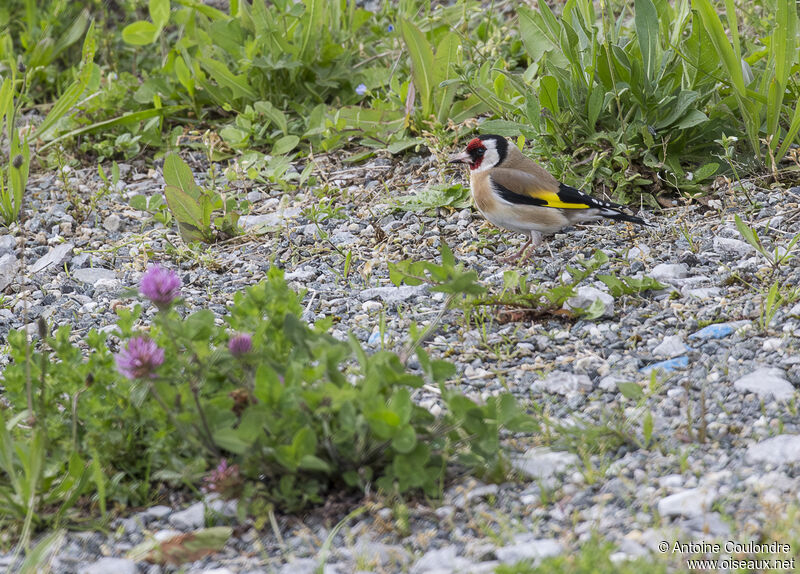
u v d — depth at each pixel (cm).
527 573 611
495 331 1005
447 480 748
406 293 1104
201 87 1700
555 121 1355
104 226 1422
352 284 1168
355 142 1606
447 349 976
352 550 671
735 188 1310
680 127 1305
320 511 721
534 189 1200
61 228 1412
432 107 1545
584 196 1199
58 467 748
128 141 1611
